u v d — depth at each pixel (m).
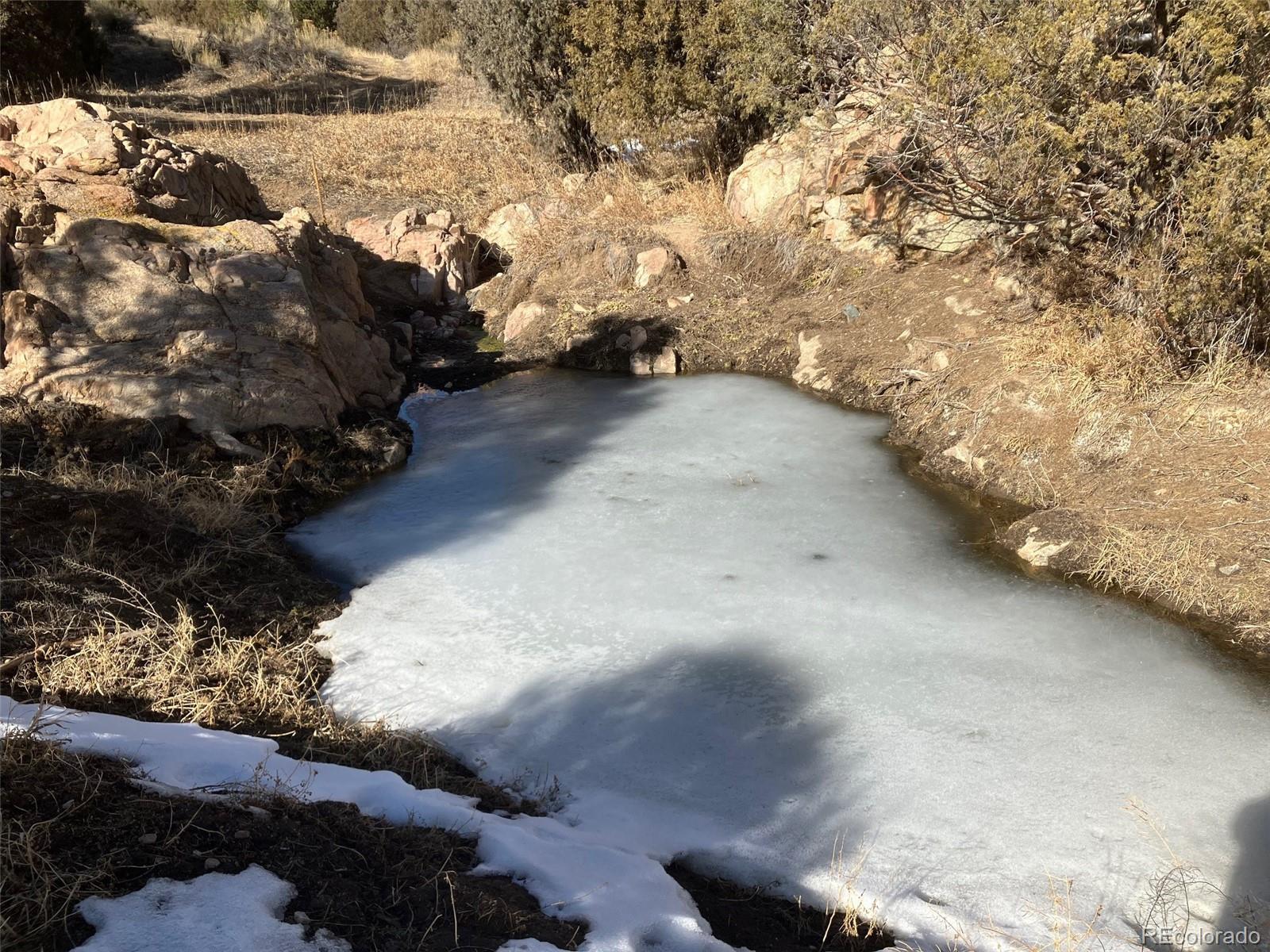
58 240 7.48
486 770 4.15
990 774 4.09
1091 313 7.32
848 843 3.73
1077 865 3.59
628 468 7.31
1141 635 5.10
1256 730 4.34
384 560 6.06
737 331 9.91
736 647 5.04
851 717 4.49
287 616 5.39
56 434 6.58
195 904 2.62
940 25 7.71
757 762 4.20
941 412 7.67
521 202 13.91
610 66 12.56
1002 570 5.82
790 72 11.27
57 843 2.77
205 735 3.78
